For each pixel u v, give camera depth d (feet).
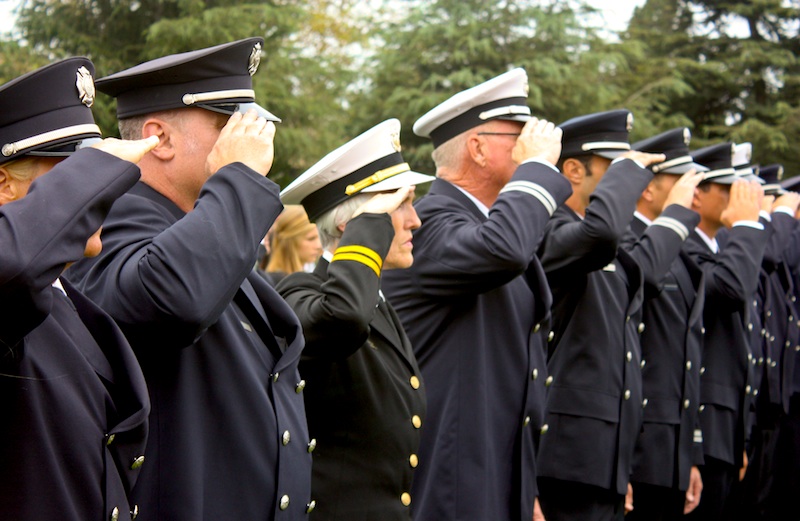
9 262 5.22
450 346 10.07
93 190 5.66
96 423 5.83
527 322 10.46
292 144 40.32
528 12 47.55
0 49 38.32
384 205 8.61
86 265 6.92
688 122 61.87
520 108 11.07
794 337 20.03
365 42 55.42
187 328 6.32
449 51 46.52
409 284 10.21
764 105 72.08
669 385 14.21
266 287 7.64
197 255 6.33
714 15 75.20
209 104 7.32
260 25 41.55
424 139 44.57
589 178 13.17
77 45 39.22
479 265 9.72
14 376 5.49
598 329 12.27
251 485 6.88
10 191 6.09
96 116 35.53
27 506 5.47
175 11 39.81
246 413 6.94
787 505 20.58
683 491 14.40
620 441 12.38
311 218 9.30
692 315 14.39
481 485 9.84
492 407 10.12
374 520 8.34
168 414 6.71
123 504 5.91
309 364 8.30
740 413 16.08
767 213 17.66
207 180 6.78
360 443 8.40
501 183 11.03
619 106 57.26
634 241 14.01
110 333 6.14
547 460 12.19
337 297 8.09
